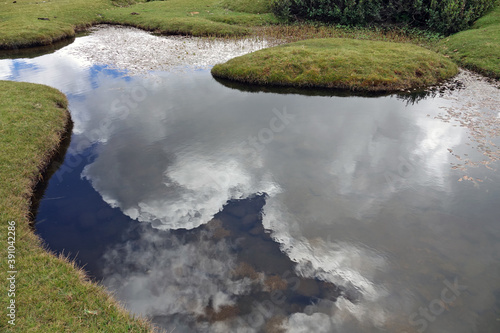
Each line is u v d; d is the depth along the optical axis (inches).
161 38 1385.3
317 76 837.8
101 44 1289.4
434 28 1263.5
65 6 1802.4
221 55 1111.0
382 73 836.6
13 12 1614.2
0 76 920.9
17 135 513.0
